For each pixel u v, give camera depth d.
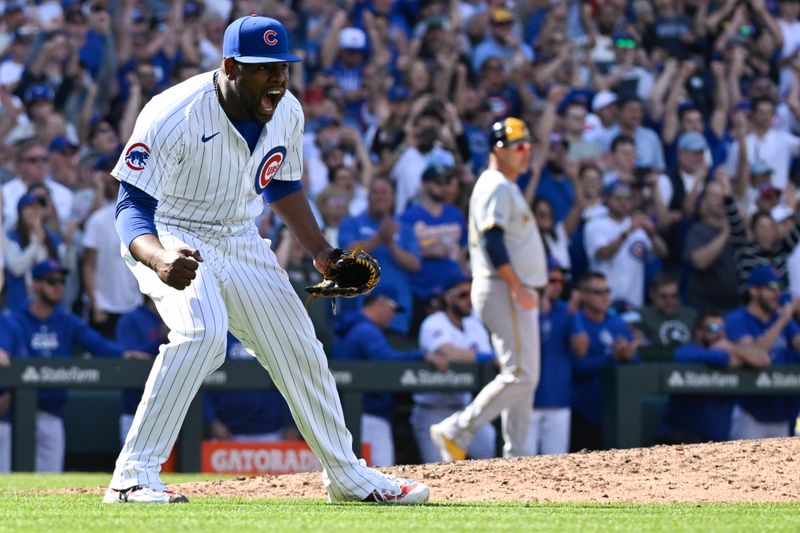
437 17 48.19
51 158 39.66
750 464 20.36
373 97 46.75
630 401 34.62
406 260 37.84
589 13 51.78
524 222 28.22
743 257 43.22
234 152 15.30
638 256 41.91
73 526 12.82
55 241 37.34
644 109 48.94
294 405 16.19
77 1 44.03
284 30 15.18
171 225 15.57
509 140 27.84
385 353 33.75
